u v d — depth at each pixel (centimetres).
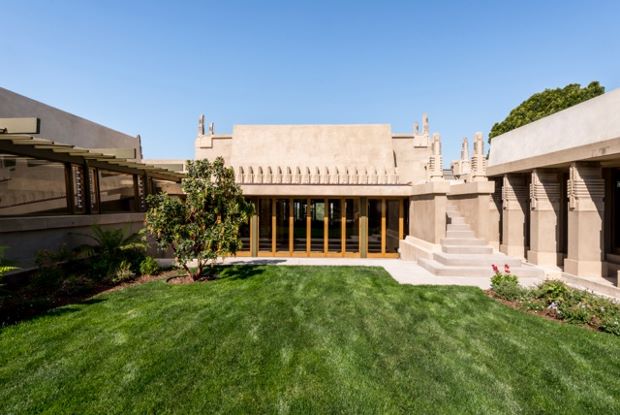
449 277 1009
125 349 515
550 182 1130
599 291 846
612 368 470
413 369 466
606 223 1080
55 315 660
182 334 571
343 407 382
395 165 2170
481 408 383
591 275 926
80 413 368
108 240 1007
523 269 1023
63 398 393
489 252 1148
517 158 1351
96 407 378
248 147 2059
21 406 379
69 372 448
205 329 594
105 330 587
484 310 707
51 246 942
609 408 386
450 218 1362
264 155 2031
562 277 981
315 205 1452
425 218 1288
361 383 430
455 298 787
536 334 581
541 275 1014
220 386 420
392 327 612
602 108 961
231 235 923
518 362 487
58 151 944
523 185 1268
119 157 1121
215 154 2230
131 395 400
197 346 527
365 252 1433
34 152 878
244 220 962
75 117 1532
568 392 416
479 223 1230
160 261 1249
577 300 696
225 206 947
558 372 461
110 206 1262
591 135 995
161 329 593
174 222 919
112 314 668
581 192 931
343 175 1783
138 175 1366
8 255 825
